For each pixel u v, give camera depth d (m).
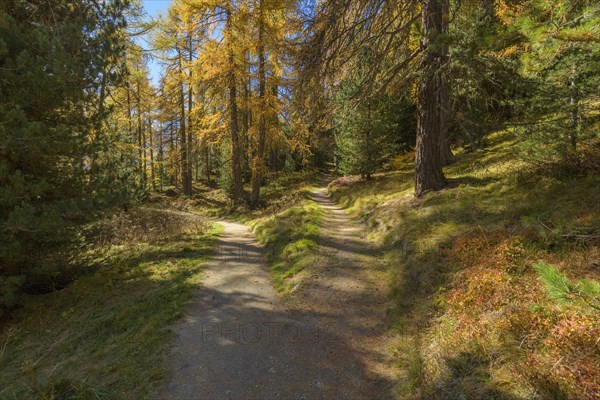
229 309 5.79
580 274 3.71
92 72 7.03
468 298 4.28
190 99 23.28
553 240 4.54
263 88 16.28
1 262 6.54
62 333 5.59
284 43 9.72
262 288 6.83
